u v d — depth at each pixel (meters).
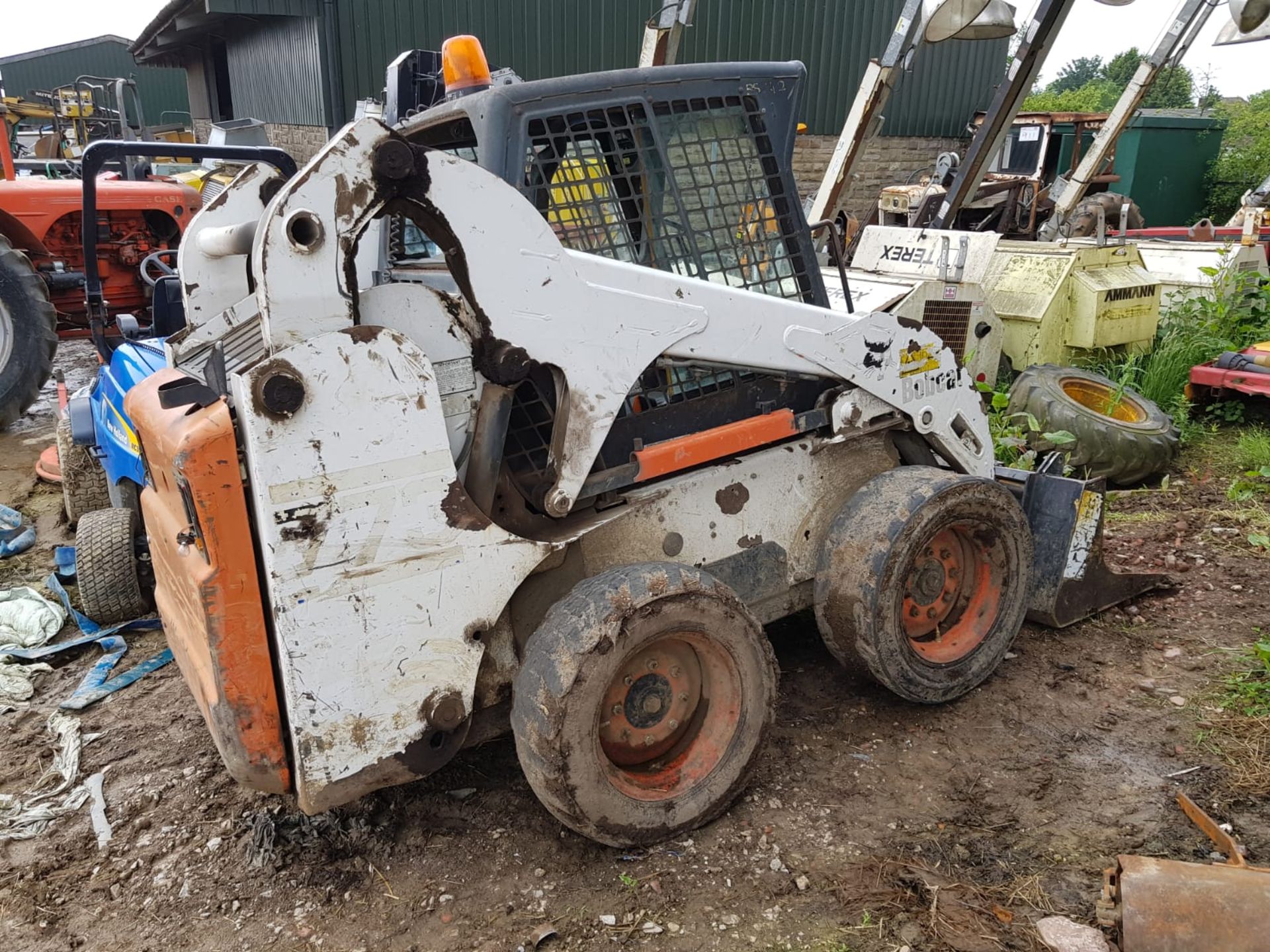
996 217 9.55
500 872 2.55
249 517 2.16
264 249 2.05
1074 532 3.67
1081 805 2.79
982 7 5.82
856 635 3.00
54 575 4.42
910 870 2.52
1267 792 2.80
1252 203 8.04
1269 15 6.09
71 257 8.34
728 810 2.76
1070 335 6.23
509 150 2.50
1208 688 3.37
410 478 2.23
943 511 3.00
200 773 3.04
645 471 2.69
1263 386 5.80
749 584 3.07
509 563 2.41
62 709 3.42
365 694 2.28
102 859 2.67
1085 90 26.61
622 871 2.54
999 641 3.32
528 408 2.61
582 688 2.32
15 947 2.37
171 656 3.81
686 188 2.80
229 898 2.50
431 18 10.98
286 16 11.15
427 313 2.33
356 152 2.09
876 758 3.03
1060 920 2.31
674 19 5.59
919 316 5.50
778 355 2.86
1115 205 10.65
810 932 2.33
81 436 4.53
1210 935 1.87
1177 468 5.65
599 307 2.47
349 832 2.71
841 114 13.33
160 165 13.49
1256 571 4.27
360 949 2.32
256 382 2.01
